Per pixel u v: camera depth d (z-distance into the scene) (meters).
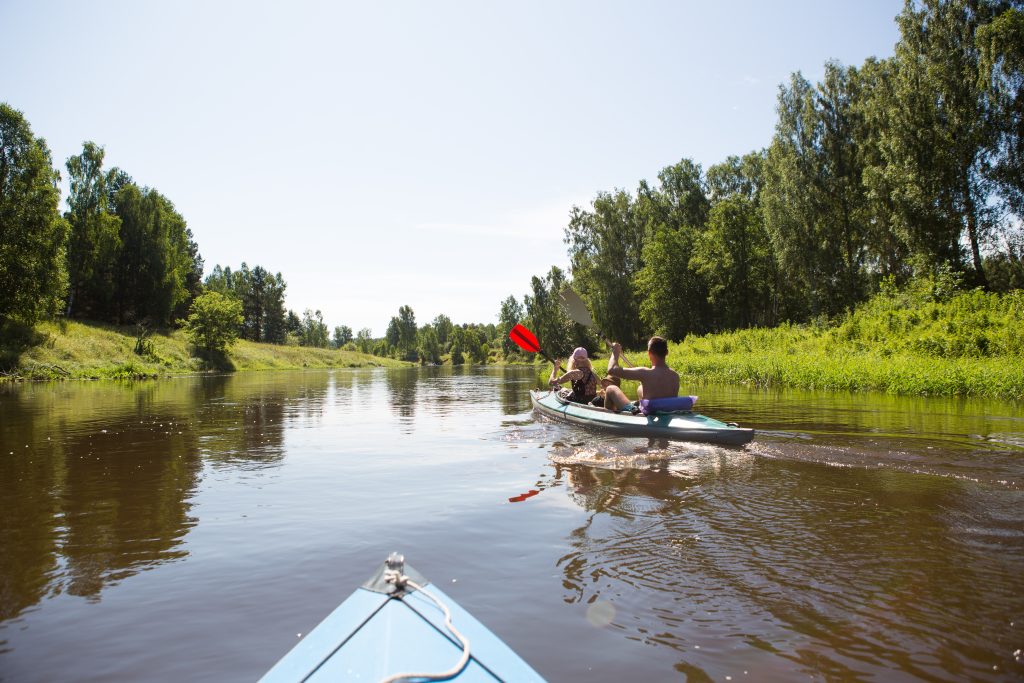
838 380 13.65
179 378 28.48
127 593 2.68
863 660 2.04
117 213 48.72
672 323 39.44
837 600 2.49
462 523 3.62
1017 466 4.89
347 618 1.96
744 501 3.96
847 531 3.34
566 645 2.17
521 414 9.88
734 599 2.52
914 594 2.53
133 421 9.31
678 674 1.98
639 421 6.54
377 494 4.40
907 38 25.98
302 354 63.78
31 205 28.23
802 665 2.02
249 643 2.22
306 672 1.67
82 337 32.38
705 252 36.72
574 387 8.66
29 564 3.04
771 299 39.25
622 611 2.43
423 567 2.93
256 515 3.89
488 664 1.75
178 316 59.62
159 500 4.29
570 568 2.88
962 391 11.33
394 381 25.02
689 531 3.38
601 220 46.62
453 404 12.35
